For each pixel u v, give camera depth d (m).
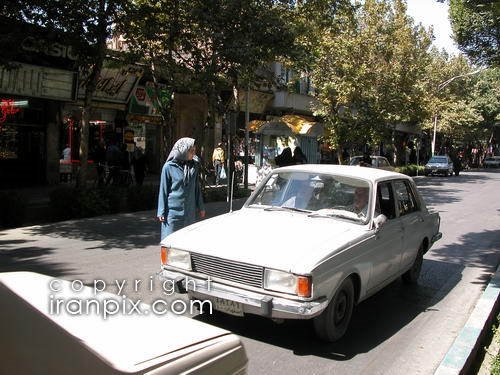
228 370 2.38
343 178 5.91
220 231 5.14
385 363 4.68
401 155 43.59
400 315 6.04
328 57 23.25
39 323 2.43
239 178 22.48
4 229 10.41
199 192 6.68
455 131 46.19
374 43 23.42
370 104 23.98
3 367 2.28
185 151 6.28
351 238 5.00
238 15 12.75
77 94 17.75
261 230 5.11
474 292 7.09
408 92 25.75
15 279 2.96
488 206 17.84
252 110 26.75
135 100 20.88
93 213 12.17
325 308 4.57
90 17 11.48
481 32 18.81
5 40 10.44
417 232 6.75
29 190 16.95
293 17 16.17
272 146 26.16
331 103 24.42
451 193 22.75
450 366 4.29
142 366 2.06
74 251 8.48
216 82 14.04
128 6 12.38
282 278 4.36
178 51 15.32
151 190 13.89
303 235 4.95
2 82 15.62
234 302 4.55
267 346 4.88
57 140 18.95
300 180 6.08
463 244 10.64
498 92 52.44
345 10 17.50
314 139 29.34
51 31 11.11
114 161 17.89
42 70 16.47
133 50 14.02
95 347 2.21
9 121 17.70
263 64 15.73
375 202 5.62
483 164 62.81
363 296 5.31
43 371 2.14
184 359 2.19
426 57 28.58
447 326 5.73
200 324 2.66
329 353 4.80
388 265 5.83
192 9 12.59
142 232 10.34
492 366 4.41
